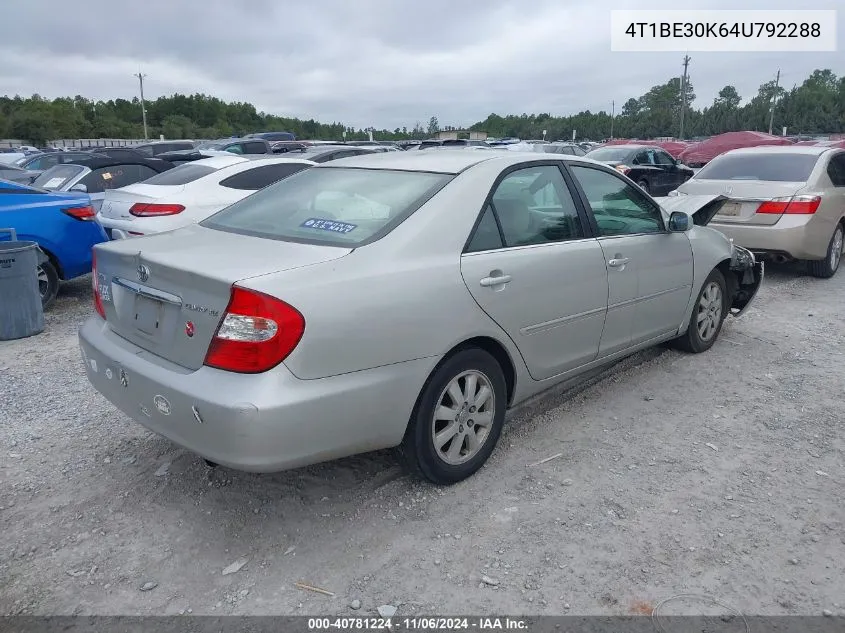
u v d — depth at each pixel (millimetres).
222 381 2797
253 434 2721
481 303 3432
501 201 3705
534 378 3914
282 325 2742
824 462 3838
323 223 3439
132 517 3326
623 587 2826
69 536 3184
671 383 4992
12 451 3959
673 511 3352
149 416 3096
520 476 3680
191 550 3084
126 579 2902
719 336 6090
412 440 3326
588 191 4309
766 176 8445
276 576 2914
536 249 3771
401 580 2879
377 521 3275
